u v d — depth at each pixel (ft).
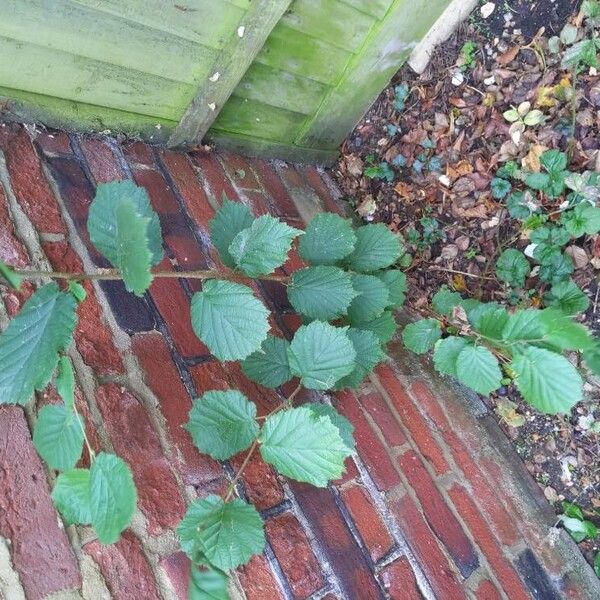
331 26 3.30
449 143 3.85
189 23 2.76
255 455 2.35
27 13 2.38
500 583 2.71
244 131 3.66
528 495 3.25
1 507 1.70
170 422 2.21
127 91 2.96
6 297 2.08
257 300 2.03
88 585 1.73
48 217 2.47
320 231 2.68
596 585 3.03
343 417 2.42
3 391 1.59
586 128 3.42
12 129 2.66
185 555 1.95
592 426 3.33
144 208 2.06
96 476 1.53
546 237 3.38
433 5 3.56
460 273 3.76
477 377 2.57
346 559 2.31
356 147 4.20
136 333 2.36
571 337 2.25
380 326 2.85
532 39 3.61
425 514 2.71
